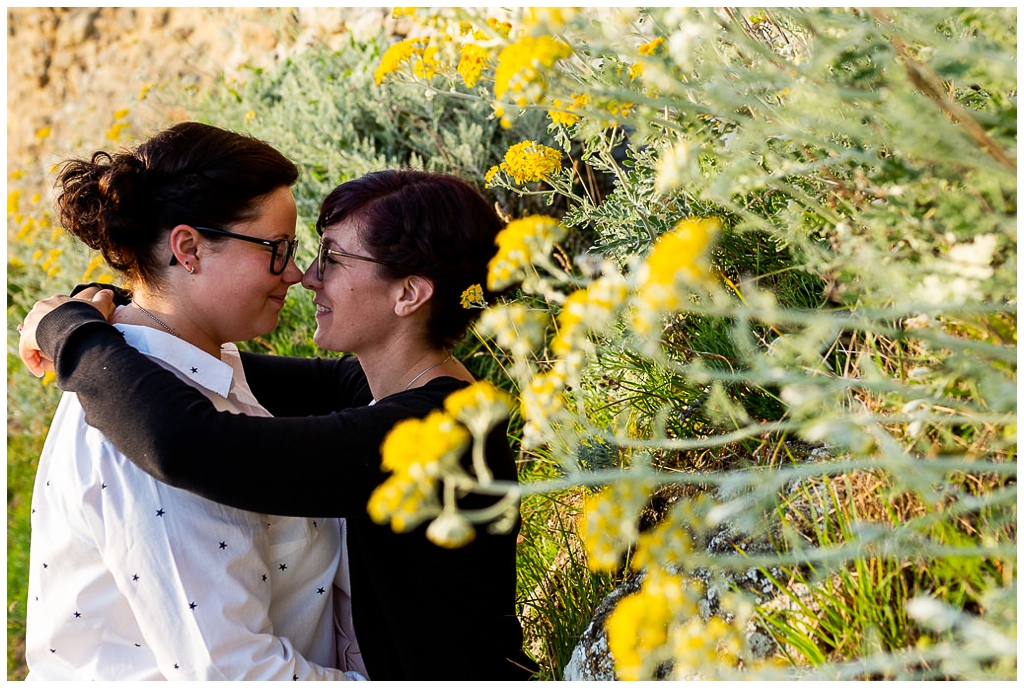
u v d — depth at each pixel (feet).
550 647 5.46
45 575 4.15
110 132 13.91
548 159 5.65
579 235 8.75
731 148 3.90
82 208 4.32
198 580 3.84
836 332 4.24
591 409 6.01
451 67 5.00
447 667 4.42
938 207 3.36
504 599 4.74
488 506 4.35
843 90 3.34
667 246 2.68
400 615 4.33
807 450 4.58
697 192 4.75
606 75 4.15
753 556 4.15
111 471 3.88
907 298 3.34
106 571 4.02
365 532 4.25
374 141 11.05
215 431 3.63
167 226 4.19
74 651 4.13
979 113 3.36
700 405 5.30
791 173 3.75
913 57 3.48
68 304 4.32
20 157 18.94
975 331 3.84
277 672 3.97
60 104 18.69
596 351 5.49
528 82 3.38
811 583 3.87
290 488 3.70
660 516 5.16
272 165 4.32
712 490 4.86
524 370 3.72
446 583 4.36
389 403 4.14
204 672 3.84
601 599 5.26
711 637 2.78
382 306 4.53
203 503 3.89
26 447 11.80
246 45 16.11
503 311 3.49
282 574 4.32
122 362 3.84
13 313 12.15
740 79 3.95
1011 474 3.58
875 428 2.99
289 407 5.38
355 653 4.70
